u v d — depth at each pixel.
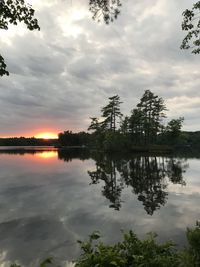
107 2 6.16
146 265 4.56
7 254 9.16
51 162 47.50
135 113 81.69
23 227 12.02
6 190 21.03
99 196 19.14
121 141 73.12
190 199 18.09
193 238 4.20
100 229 11.68
